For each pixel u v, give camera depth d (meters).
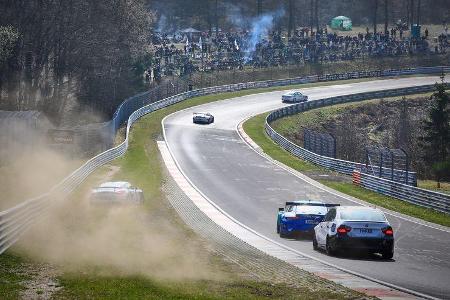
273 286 74.50
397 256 104.00
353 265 92.56
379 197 187.62
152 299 67.56
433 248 115.94
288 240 123.31
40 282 75.81
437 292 74.38
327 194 194.38
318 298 67.94
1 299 66.50
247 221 149.75
